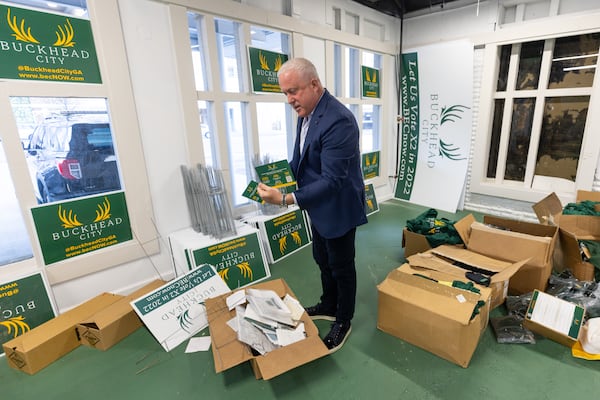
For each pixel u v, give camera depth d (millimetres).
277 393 1420
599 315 1716
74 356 1695
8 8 1603
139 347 1746
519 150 3578
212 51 2385
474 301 1471
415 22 3939
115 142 2062
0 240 2650
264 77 2732
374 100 3984
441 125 3891
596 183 3043
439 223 2551
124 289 2246
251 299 1710
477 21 3453
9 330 1740
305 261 2717
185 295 1924
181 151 2375
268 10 2678
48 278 1898
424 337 1599
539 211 2482
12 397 1454
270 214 2879
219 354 1419
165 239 2400
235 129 2775
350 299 1653
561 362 1510
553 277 2021
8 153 1715
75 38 1816
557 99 3217
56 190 1944
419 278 1649
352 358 1596
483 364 1519
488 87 3486
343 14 3426
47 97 1791
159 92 2195
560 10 2990
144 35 2068
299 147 1568
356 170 1459
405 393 1388
